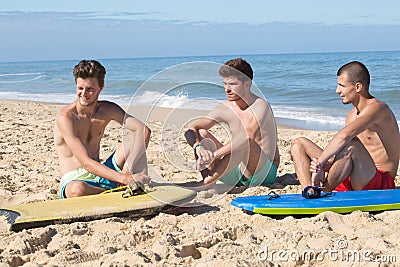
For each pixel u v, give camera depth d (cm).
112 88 2416
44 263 301
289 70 3148
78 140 425
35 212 374
